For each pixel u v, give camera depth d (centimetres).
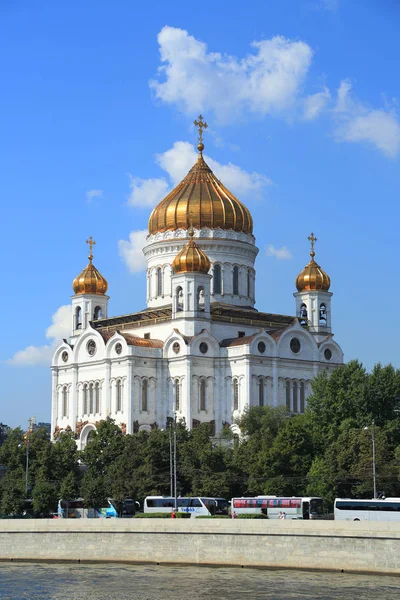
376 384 19362
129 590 12850
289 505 16200
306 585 12800
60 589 13012
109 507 17738
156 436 18488
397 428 18862
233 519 14375
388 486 17300
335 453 17788
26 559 15438
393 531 13375
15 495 18188
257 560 14138
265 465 17738
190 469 17800
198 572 13900
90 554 15112
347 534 13600
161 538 14750
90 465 19112
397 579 13075
